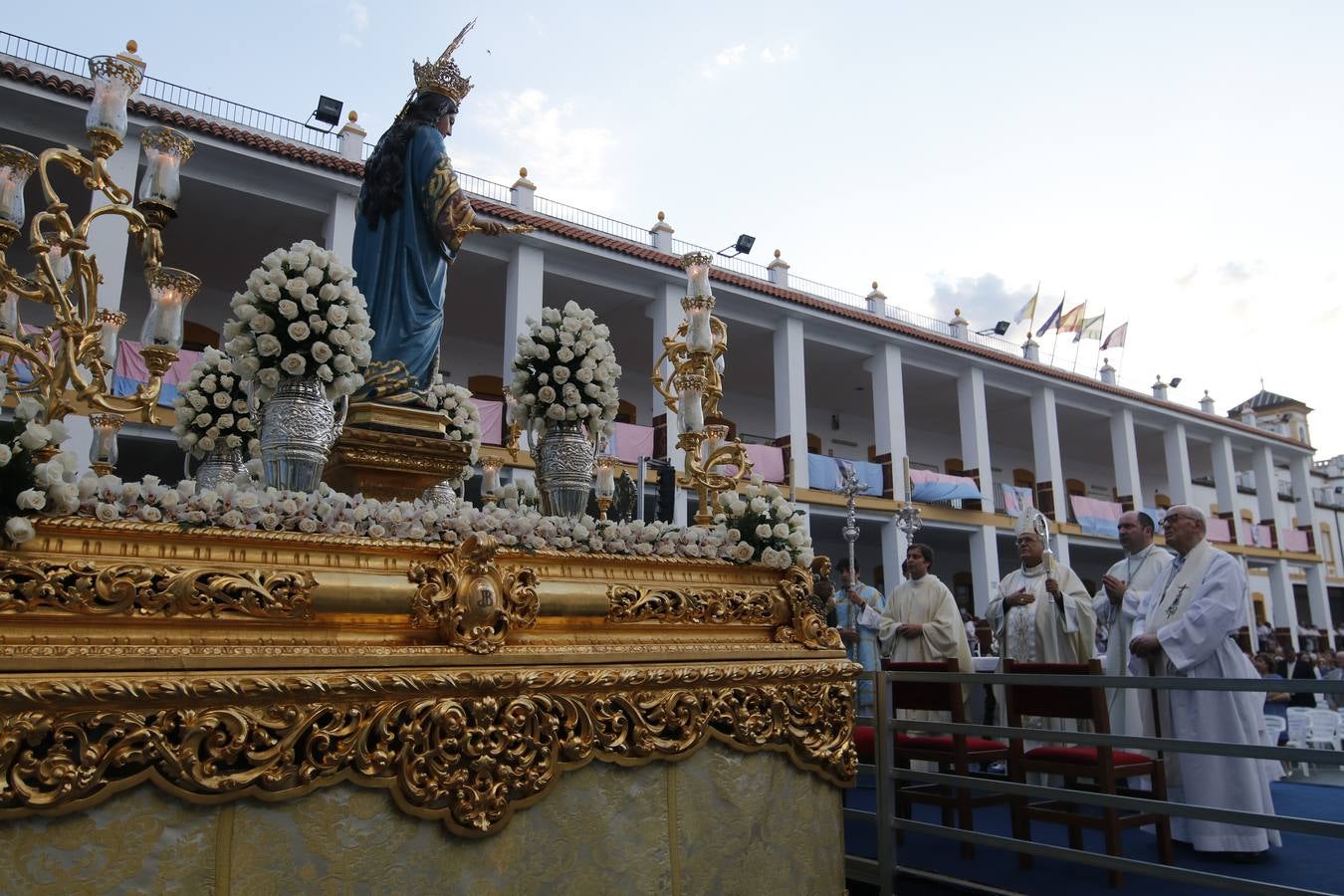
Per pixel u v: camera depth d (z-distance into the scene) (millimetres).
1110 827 4348
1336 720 10258
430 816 2447
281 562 2467
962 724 4312
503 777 2570
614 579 3141
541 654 2791
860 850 5164
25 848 1918
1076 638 6531
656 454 19234
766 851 3238
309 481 3180
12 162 3381
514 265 17844
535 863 2633
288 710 2268
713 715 3150
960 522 24516
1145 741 3633
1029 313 29719
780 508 3711
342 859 2303
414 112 4293
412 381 3859
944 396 28000
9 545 2127
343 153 15938
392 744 2434
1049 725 6656
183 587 2260
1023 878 4508
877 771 4602
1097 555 31359
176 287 3695
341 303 3396
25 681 1956
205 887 2109
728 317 21500
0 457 2104
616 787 2865
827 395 27969
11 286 3516
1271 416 52875
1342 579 42594
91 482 2311
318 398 3273
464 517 2865
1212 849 4824
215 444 4680
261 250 17156
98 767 2004
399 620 2605
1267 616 36531
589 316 4461
